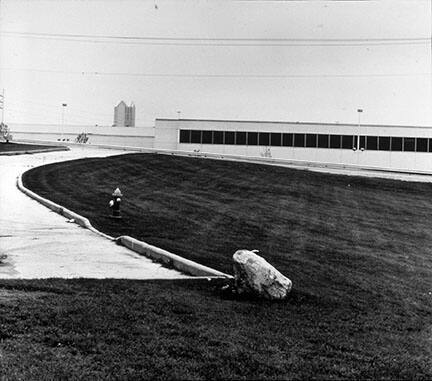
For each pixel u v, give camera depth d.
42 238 13.95
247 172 38.56
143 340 6.25
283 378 5.36
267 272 8.87
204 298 8.56
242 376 5.36
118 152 47.91
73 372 5.25
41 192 22.23
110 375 5.23
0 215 17.23
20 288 8.30
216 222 18.88
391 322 8.23
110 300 7.88
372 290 10.73
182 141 60.06
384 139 56.53
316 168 47.59
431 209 28.81
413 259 15.51
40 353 5.69
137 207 20.66
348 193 32.53
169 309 7.64
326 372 5.63
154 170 35.03
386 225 22.52
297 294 9.36
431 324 8.39
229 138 58.91
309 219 21.98
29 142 59.66
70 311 7.16
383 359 6.24
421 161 56.00
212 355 5.89
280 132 57.84
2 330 6.28
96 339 6.19
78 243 13.51
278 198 27.80
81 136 78.12
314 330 7.27
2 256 11.47
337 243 17.08
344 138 57.00
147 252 12.50
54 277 9.59
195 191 27.66
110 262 11.48
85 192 23.27
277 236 17.22
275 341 6.59
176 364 5.57
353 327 7.68
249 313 7.86
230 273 10.90
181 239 14.78
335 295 9.78
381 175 44.81
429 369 6.00
